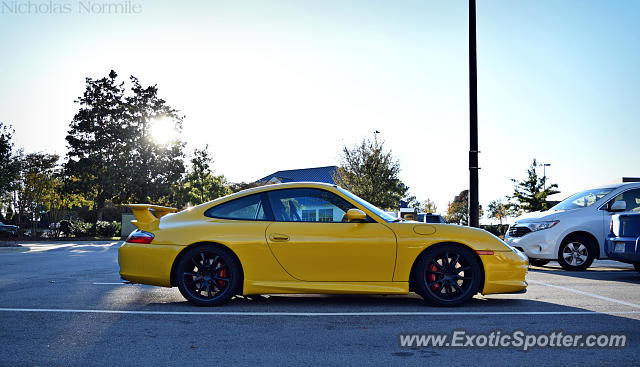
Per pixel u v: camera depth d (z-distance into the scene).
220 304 5.45
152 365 3.37
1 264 10.61
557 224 9.80
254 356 3.60
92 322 4.61
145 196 45.22
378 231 5.49
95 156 43.62
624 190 10.05
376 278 5.46
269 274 5.44
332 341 4.02
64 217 42.59
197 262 5.50
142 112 46.09
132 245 5.61
